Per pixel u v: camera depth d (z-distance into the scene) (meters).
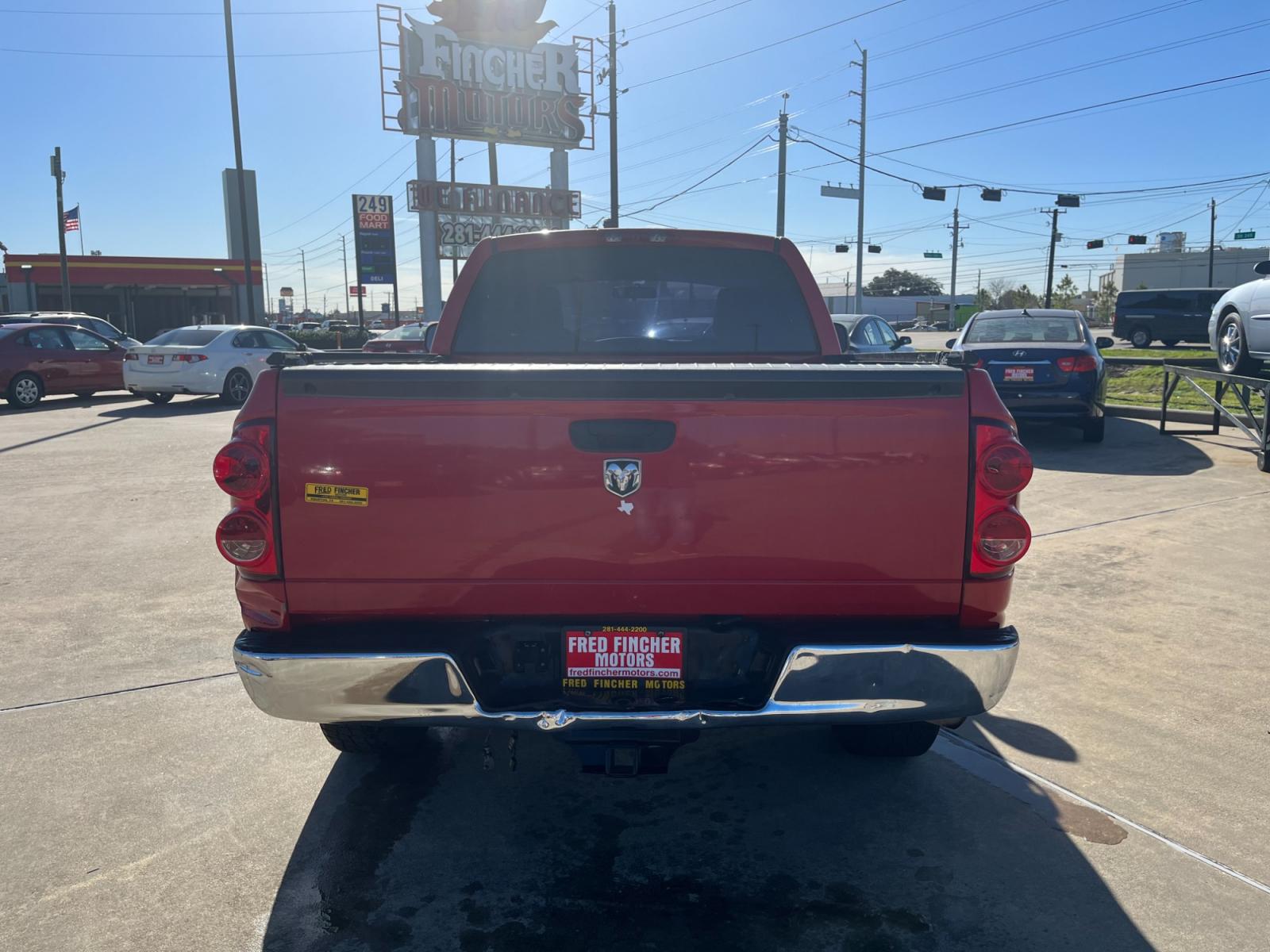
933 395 2.73
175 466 10.66
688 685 2.86
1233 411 13.69
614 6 34.25
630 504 2.74
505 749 4.02
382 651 2.72
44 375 17.52
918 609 2.81
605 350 4.47
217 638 5.24
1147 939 2.76
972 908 2.91
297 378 2.71
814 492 2.73
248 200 52.84
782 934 2.80
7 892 2.99
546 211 35.84
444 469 2.72
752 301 4.43
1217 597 5.80
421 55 32.66
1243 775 3.71
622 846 3.28
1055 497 8.57
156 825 3.39
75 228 40.81
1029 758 3.88
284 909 2.92
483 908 2.93
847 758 3.92
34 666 4.84
